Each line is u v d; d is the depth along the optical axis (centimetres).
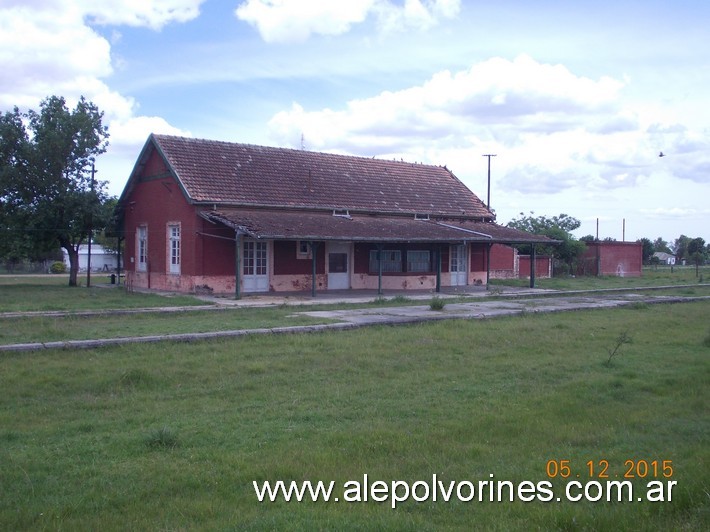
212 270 2641
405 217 3266
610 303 2262
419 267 3212
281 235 2327
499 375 1057
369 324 1598
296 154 3266
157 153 2839
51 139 3052
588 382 998
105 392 912
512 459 656
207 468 613
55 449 667
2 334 1341
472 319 1759
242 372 1044
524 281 3769
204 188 2647
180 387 947
